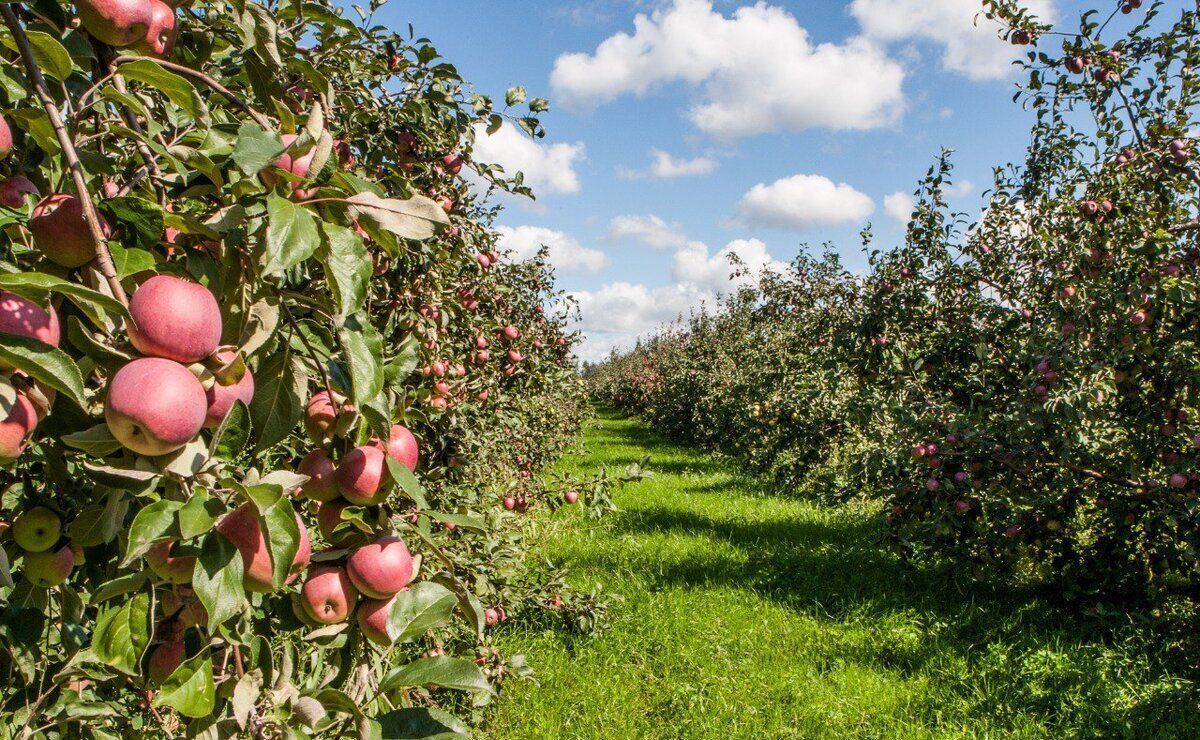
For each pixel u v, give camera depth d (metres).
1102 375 4.97
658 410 23.53
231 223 1.04
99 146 1.35
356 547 1.33
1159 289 4.83
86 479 1.37
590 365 52.97
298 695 1.27
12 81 1.06
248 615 1.28
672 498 10.55
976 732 4.06
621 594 6.20
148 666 1.26
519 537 4.54
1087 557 5.52
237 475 1.03
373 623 1.30
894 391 6.32
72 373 0.86
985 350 5.93
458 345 4.37
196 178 1.26
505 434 5.78
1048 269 6.25
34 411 0.96
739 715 4.26
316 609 1.27
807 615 5.70
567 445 13.84
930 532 5.86
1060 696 4.27
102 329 0.97
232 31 1.51
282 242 0.91
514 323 6.48
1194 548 4.96
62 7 1.16
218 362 1.02
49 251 1.00
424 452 3.68
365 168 2.47
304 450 2.20
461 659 1.29
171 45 1.25
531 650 4.93
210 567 0.97
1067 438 5.14
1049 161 6.36
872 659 4.96
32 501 1.27
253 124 0.97
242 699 1.22
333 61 2.40
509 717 4.19
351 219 1.08
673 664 4.91
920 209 6.66
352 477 1.26
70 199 1.03
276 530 1.01
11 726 1.33
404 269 2.88
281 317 1.22
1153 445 5.27
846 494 7.28
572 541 7.89
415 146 2.78
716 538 8.00
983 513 5.80
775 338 13.42
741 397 13.98
